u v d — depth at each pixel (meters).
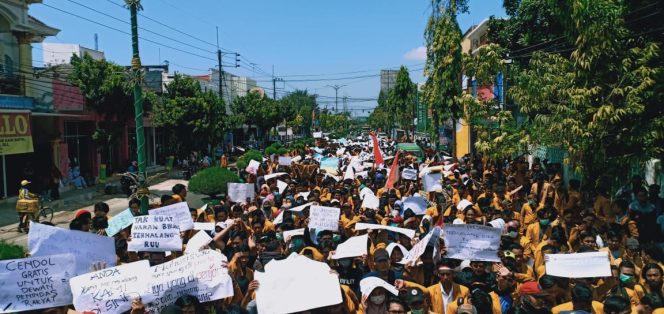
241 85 74.62
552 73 12.21
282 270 5.90
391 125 74.19
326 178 17.48
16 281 5.18
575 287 5.62
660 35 11.49
